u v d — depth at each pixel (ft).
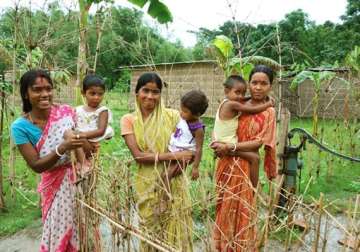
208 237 6.85
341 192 18.74
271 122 9.78
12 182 17.43
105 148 26.45
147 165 9.00
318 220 6.23
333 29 90.99
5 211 16.58
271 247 9.95
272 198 6.70
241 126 9.95
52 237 9.01
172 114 9.29
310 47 78.95
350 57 26.30
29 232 14.75
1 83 17.49
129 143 8.98
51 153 8.32
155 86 8.78
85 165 9.37
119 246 8.03
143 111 9.07
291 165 13.67
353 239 5.72
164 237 7.74
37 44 16.38
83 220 8.76
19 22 16.72
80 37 15.49
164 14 18.12
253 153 9.72
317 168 20.38
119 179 7.86
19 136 8.46
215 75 47.65
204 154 21.68
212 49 20.11
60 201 9.01
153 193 8.60
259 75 9.62
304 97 52.26
